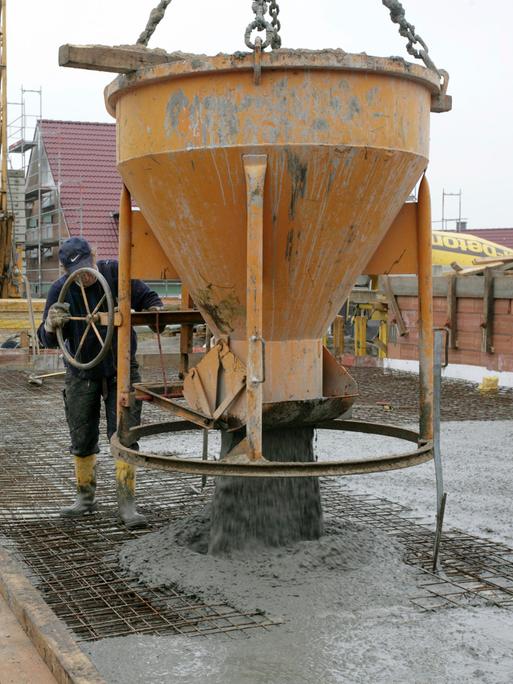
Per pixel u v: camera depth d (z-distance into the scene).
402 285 14.83
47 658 3.41
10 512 5.78
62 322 5.24
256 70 3.81
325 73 3.89
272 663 3.42
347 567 4.46
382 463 4.13
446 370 14.02
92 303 5.43
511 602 4.12
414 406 10.80
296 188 4.00
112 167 35.88
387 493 6.35
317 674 3.33
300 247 4.19
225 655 3.49
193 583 4.26
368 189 4.11
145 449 8.02
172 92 4.02
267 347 4.48
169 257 4.60
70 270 5.39
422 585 4.33
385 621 3.84
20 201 37.09
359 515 5.69
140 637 3.69
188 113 3.99
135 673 3.34
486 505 5.98
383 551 4.70
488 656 3.50
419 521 5.57
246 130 3.89
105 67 4.09
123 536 5.22
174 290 29.22
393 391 12.34
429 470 7.13
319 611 3.95
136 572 4.50
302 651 3.53
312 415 4.52
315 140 3.90
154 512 5.80
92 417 5.62
